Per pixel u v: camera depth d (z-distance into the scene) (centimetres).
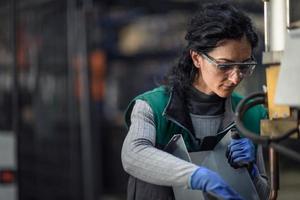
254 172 274
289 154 197
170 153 259
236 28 246
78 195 714
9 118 682
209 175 221
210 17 250
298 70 186
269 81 217
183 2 739
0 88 686
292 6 210
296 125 204
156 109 261
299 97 185
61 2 708
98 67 762
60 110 712
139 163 239
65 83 714
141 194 261
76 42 718
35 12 694
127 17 773
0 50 692
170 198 260
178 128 264
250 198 263
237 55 247
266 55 216
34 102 693
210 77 251
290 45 191
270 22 217
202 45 250
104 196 783
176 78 267
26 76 691
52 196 692
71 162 711
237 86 265
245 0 332
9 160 675
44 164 690
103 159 784
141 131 252
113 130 794
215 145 269
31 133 688
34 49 695
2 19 689
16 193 670
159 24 761
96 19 743
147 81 785
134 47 783
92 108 734
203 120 267
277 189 228
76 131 718
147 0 761
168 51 758
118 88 788
